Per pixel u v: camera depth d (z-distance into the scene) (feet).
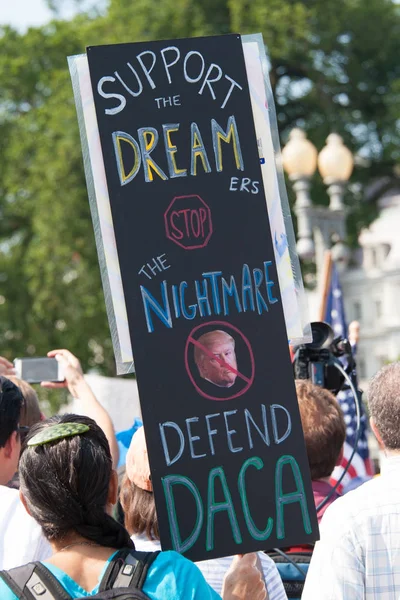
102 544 6.66
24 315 71.56
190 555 7.54
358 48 72.49
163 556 6.61
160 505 7.54
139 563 6.50
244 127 8.39
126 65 8.20
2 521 8.55
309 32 67.97
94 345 71.00
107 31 70.13
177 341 7.86
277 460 7.88
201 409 7.80
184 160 8.21
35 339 70.38
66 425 6.88
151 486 8.37
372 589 7.83
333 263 19.58
